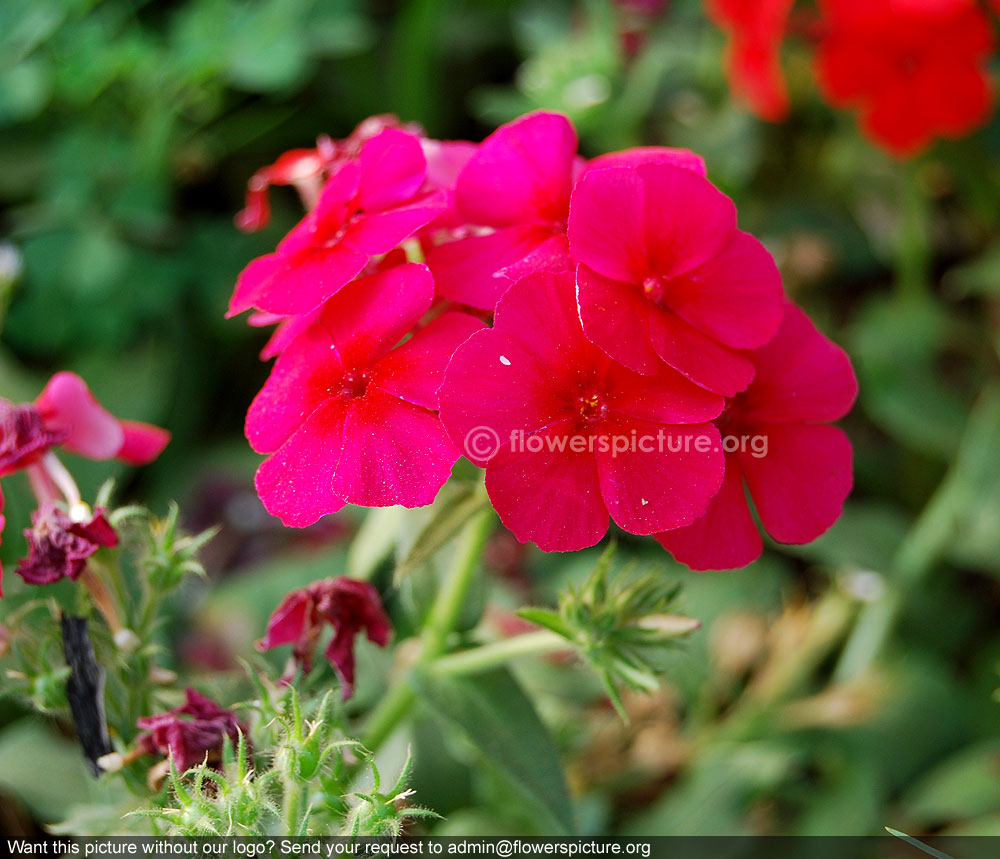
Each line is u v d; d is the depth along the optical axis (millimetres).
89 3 387
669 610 249
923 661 347
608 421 227
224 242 399
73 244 371
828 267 421
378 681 302
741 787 315
